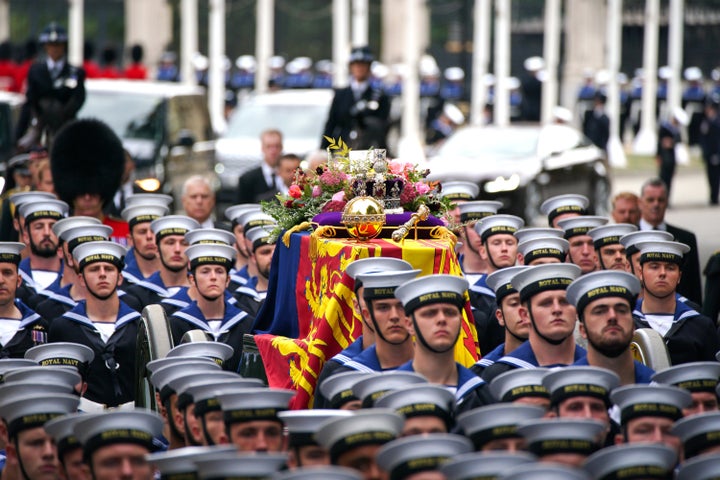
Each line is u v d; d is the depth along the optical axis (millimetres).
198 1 182000
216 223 40469
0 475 20594
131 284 33531
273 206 28922
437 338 21547
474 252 32625
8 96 65812
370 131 53531
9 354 28984
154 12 133000
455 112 105750
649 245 28516
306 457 18828
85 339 29516
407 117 105500
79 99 54469
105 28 164500
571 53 153125
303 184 28531
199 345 24562
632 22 172625
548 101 110500
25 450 19781
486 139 73812
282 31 188625
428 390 18984
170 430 21578
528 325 23703
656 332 24969
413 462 16828
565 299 23188
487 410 18359
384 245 25062
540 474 15672
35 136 54000
